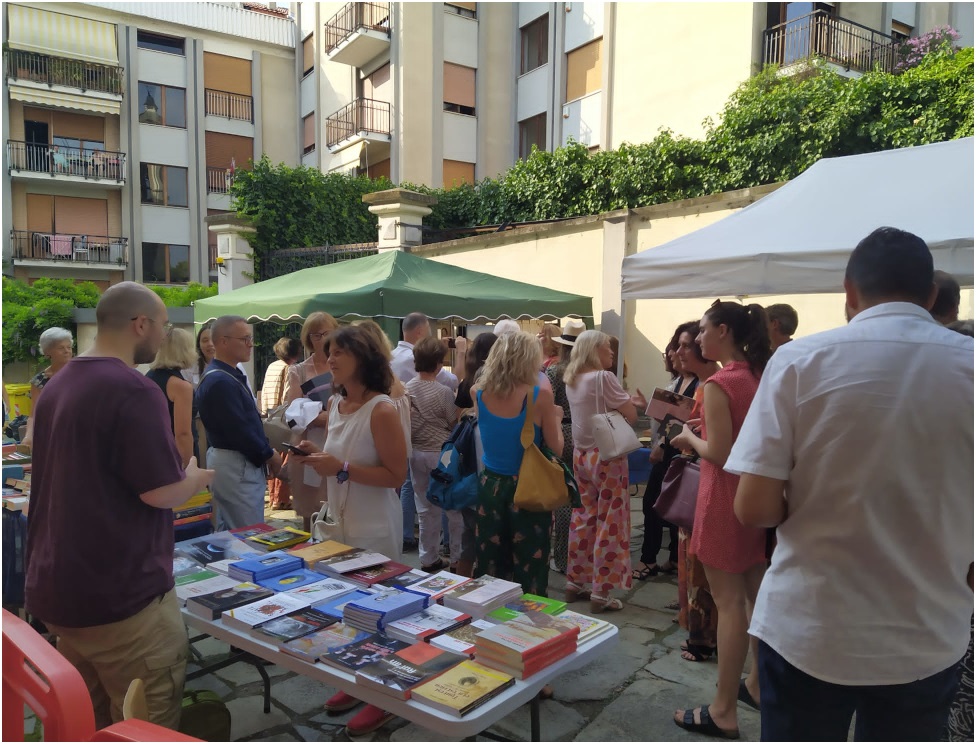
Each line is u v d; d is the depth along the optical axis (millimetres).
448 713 1498
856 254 1489
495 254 9109
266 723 2555
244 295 6324
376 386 2627
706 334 2430
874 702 1370
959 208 2883
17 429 5438
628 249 7527
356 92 18750
